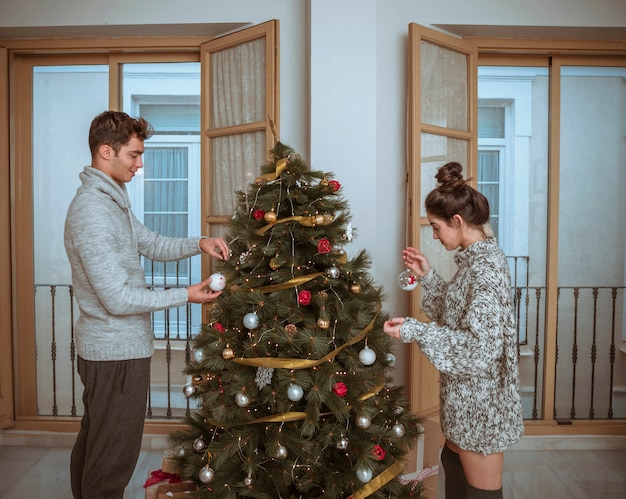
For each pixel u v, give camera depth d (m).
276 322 1.60
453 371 1.50
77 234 1.75
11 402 3.18
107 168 1.86
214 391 1.64
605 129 4.09
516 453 3.11
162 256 2.13
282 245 1.67
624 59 3.26
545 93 4.24
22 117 3.33
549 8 2.93
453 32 3.04
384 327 1.61
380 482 1.66
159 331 4.33
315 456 1.59
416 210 2.77
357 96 2.74
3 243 3.13
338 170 2.75
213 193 3.07
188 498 1.77
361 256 1.78
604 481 2.71
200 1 2.93
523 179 4.27
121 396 1.81
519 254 4.28
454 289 1.62
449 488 1.73
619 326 4.15
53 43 3.12
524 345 4.27
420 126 2.76
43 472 2.79
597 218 4.13
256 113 2.90
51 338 3.95
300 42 2.90
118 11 2.93
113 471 1.83
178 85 4.32
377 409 1.70
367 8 2.73
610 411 3.63
